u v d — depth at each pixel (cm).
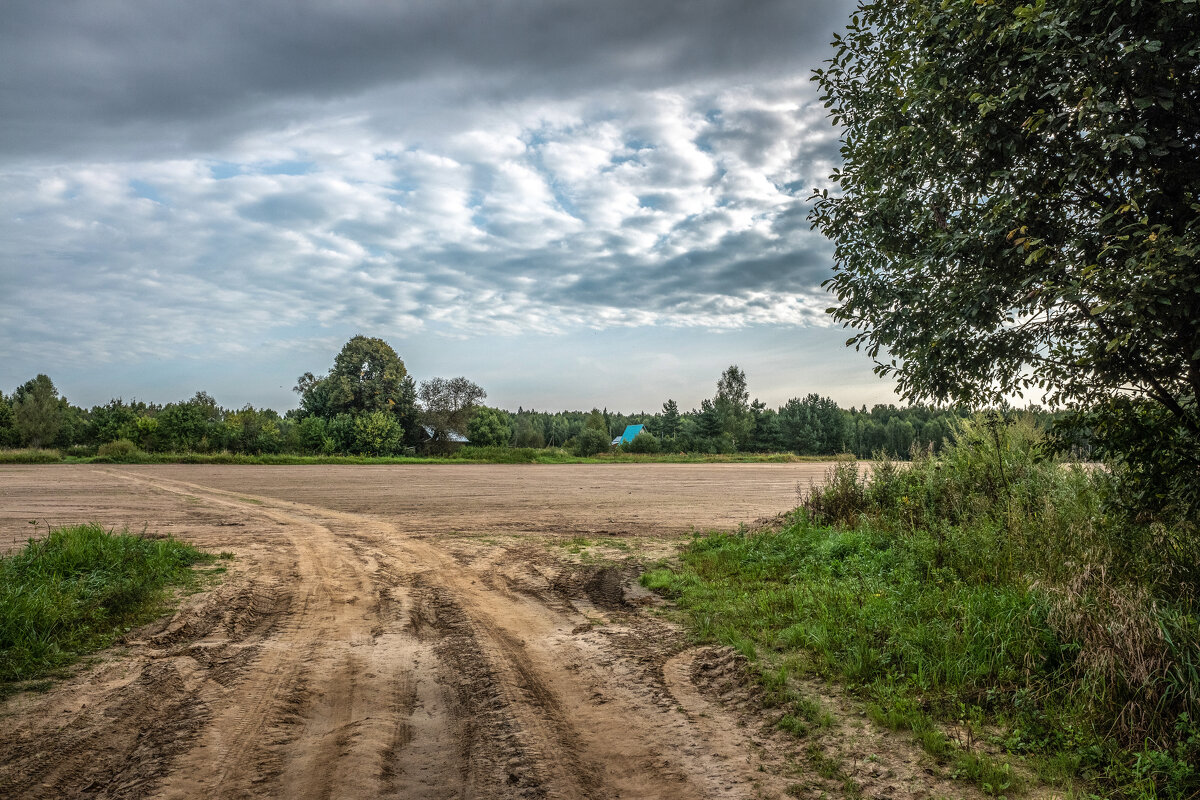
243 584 898
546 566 1043
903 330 571
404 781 387
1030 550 754
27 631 631
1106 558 613
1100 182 459
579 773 398
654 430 8994
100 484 2572
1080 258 463
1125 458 572
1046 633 512
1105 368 482
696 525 1491
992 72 480
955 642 553
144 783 381
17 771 396
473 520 1578
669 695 525
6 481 2656
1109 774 376
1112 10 416
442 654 629
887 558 873
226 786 378
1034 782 377
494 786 381
